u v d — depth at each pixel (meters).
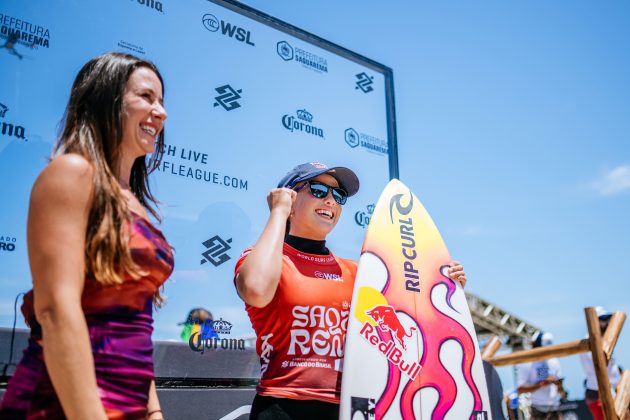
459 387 2.27
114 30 2.60
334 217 2.29
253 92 3.03
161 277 1.33
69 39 2.45
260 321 2.00
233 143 2.88
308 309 2.00
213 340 2.57
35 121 2.30
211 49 2.92
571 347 3.89
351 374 2.02
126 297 1.22
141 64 1.47
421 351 2.25
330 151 3.27
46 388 1.10
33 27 2.36
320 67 3.38
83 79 1.41
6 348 2.07
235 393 2.57
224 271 2.68
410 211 2.62
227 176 2.81
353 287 2.23
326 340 2.01
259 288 1.80
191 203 2.65
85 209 1.19
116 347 1.18
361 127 3.47
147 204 1.60
